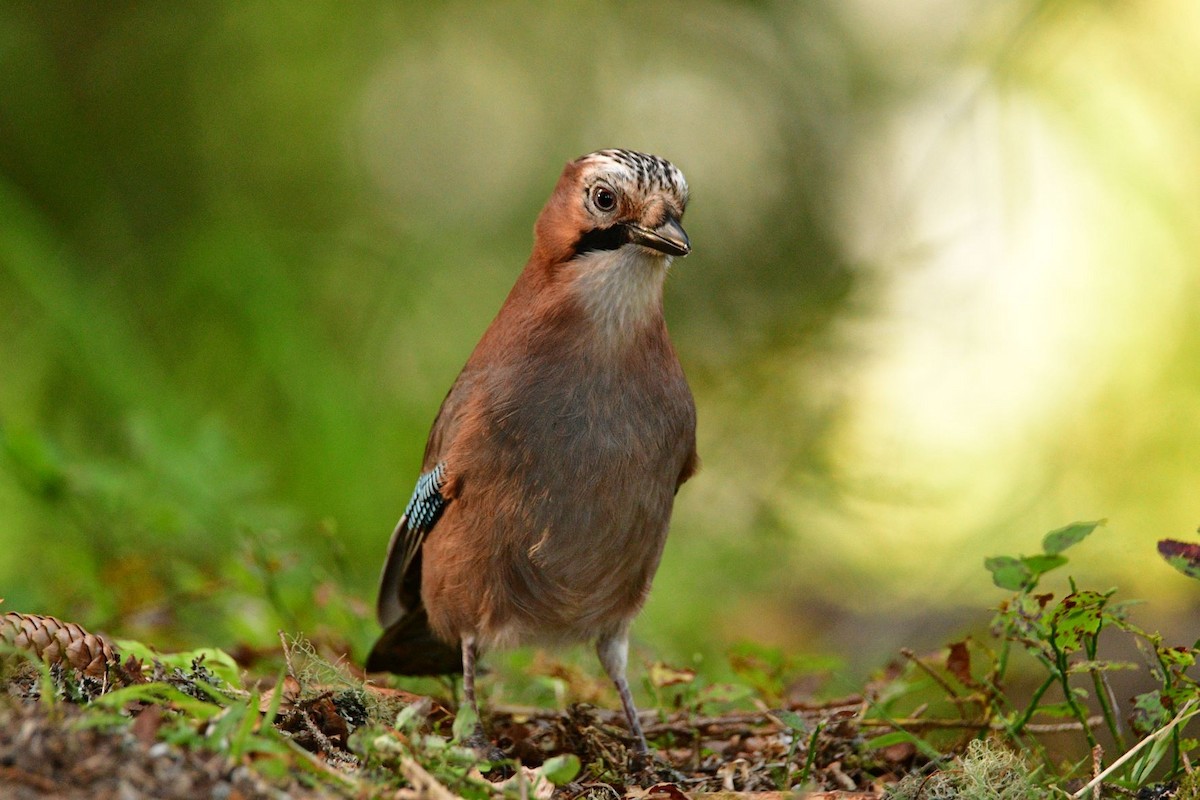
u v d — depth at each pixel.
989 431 13.57
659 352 6.40
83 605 7.95
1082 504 13.00
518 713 6.73
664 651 8.79
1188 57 13.68
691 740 6.44
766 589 12.36
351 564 10.48
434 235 14.81
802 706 6.59
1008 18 13.84
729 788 5.62
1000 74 13.68
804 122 15.51
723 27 15.72
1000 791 5.00
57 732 4.08
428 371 13.77
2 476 9.21
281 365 12.61
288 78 15.22
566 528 6.23
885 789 5.23
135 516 8.95
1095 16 13.63
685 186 6.49
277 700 4.40
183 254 13.67
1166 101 13.73
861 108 15.27
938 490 13.00
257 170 15.05
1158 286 13.87
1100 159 13.77
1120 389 13.59
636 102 15.72
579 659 8.00
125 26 14.73
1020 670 8.75
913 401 13.68
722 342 14.56
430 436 6.79
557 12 15.85
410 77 15.65
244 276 13.00
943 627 11.04
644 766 6.01
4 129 14.05
